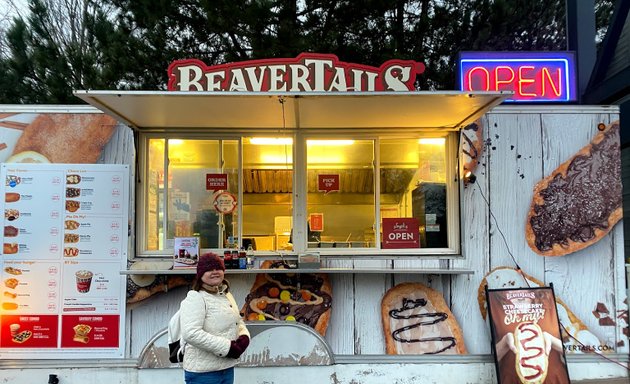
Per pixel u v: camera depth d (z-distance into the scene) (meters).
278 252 4.29
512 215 4.33
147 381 4.00
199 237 4.35
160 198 4.36
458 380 4.14
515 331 4.02
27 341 4.11
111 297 4.17
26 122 4.23
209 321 2.70
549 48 8.38
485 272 4.29
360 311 4.23
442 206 4.42
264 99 3.52
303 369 4.04
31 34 8.17
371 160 4.45
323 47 7.46
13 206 4.17
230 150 4.42
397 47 7.83
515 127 4.38
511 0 7.71
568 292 4.29
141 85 7.60
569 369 4.21
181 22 7.76
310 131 4.41
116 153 4.29
